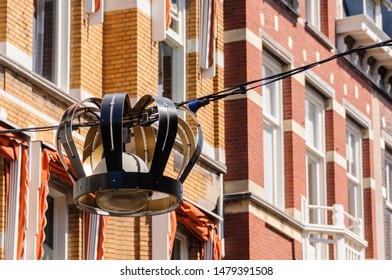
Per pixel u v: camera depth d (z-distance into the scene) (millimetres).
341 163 51469
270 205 43781
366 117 55062
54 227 33031
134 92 35344
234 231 42531
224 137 42250
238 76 43781
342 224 47219
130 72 35500
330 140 50969
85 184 21891
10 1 31297
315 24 51656
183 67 39531
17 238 29828
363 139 55062
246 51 43844
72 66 34000
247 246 42281
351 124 54312
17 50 31438
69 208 33156
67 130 22453
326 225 46938
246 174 43062
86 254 32875
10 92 30703
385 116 57406
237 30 44094
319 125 50906
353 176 54250
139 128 23484
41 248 30203
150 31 36625
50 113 32312
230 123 43625
